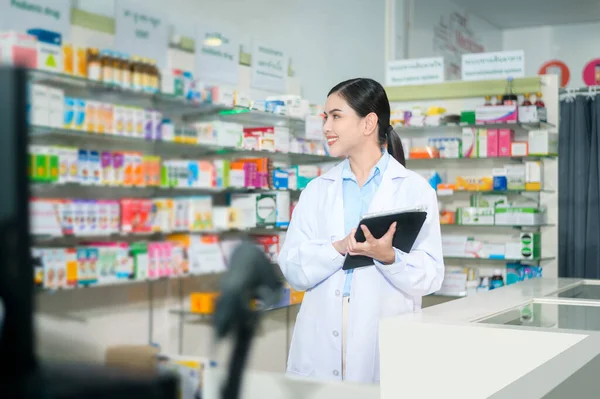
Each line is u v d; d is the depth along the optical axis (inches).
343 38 239.8
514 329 62.1
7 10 90.7
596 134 259.4
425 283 80.7
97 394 7.2
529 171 211.3
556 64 404.8
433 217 85.7
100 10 65.5
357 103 84.6
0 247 7.1
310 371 83.4
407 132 233.6
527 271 211.9
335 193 87.7
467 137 218.1
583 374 48.5
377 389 17.9
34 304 7.4
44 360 7.5
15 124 7.1
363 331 80.1
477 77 219.9
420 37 303.3
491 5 361.4
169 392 8.0
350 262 78.2
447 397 65.7
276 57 184.5
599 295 88.0
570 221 264.1
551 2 354.6
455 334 65.1
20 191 7.2
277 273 10.5
